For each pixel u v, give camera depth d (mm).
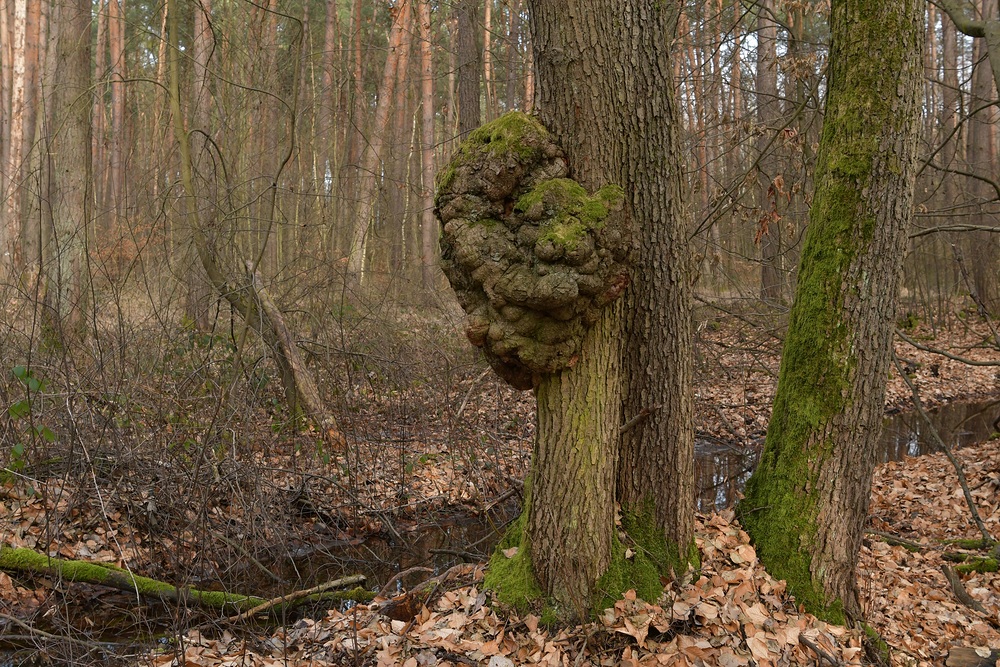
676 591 3686
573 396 3537
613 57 3439
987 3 17125
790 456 4035
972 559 5445
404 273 10953
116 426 5484
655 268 3648
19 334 6086
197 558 5344
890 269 3873
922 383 12891
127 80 6977
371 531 6492
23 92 16062
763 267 10234
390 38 16266
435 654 3562
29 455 5387
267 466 6277
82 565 4715
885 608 4383
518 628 3617
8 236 8828
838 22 3959
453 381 9109
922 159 6637
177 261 7195
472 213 3363
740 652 3424
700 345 10836
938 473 7906
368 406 8461
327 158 16375
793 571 3916
